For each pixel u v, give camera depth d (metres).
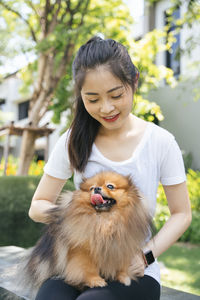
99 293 1.69
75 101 2.07
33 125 8.17
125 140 2.08
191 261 5.57
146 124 2.15
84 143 2.07
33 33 8.77
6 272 2.69
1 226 5.33
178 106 10.91
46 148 8.29
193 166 10.47
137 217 1.83
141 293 1.76
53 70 8.35
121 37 6.80
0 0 8.44
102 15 7.64
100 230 1.78
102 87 1.83
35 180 5.66
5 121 15.59
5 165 8.22
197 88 9.93
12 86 19.23
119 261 1.78
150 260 1.88
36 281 2.01
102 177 1.88
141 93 7.20
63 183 2.25
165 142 2.06
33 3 8.77
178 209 2.06
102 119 1.96
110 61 1.83
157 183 2.07
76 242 1.78
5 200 5.38
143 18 12.32
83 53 1.90
